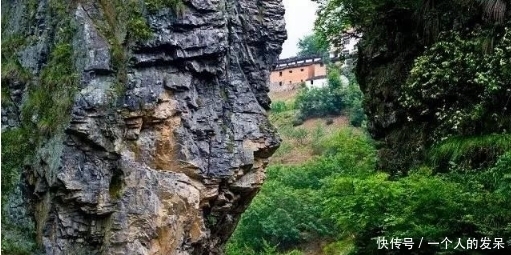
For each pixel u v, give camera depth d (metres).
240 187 22.53
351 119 62.50
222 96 22.16
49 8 21.88
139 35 20.44
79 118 19.33
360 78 25.53
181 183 20.55
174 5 20.77
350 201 15.92
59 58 20.58
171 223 20.11
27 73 21.58
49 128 20.02
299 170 50.94
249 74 23.23
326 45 27.53
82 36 20.39
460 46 19.30
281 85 80.75
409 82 20.64
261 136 22.58
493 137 17.30
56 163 19.31
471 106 18.66
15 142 20.73
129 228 19.52
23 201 20.45
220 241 24.16
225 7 22.06
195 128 21.28
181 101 21.03
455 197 15.01
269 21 23.56
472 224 14.88
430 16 20.95
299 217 44.59
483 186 15.57
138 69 20.47
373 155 31.03
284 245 44.12
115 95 19.97
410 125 21.17
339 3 25.30
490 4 18.52
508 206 14.68
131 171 19.88
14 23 23.19
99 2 21.17
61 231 19.48
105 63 19.98
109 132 19.72
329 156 53.00
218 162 21.58
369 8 22.97
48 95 20.53
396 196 15.38
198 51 21.03
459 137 18.36
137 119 20.23
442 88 19.44
